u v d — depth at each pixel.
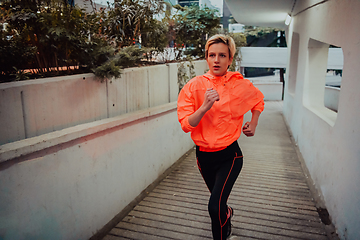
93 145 2.25
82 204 2.16
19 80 1.94
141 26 3.95
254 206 2.90
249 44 19.84
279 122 8.06
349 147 2.26
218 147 1.81
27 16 2.11
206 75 1.83
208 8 6.91
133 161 2.92
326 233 2.41
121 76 2.82
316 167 3.46
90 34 2.80
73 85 2.22
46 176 1.81
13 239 1.61
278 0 6.03
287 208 2.87
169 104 3.83
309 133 4.20
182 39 6.31
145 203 2.93
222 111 1.76
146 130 3.19
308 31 4.71
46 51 2.40
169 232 2.41
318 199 3.05
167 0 4.54
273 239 2.32
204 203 2.93
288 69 8.04
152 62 4.13
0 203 1.53
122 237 2.33
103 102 2.58
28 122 1.88
